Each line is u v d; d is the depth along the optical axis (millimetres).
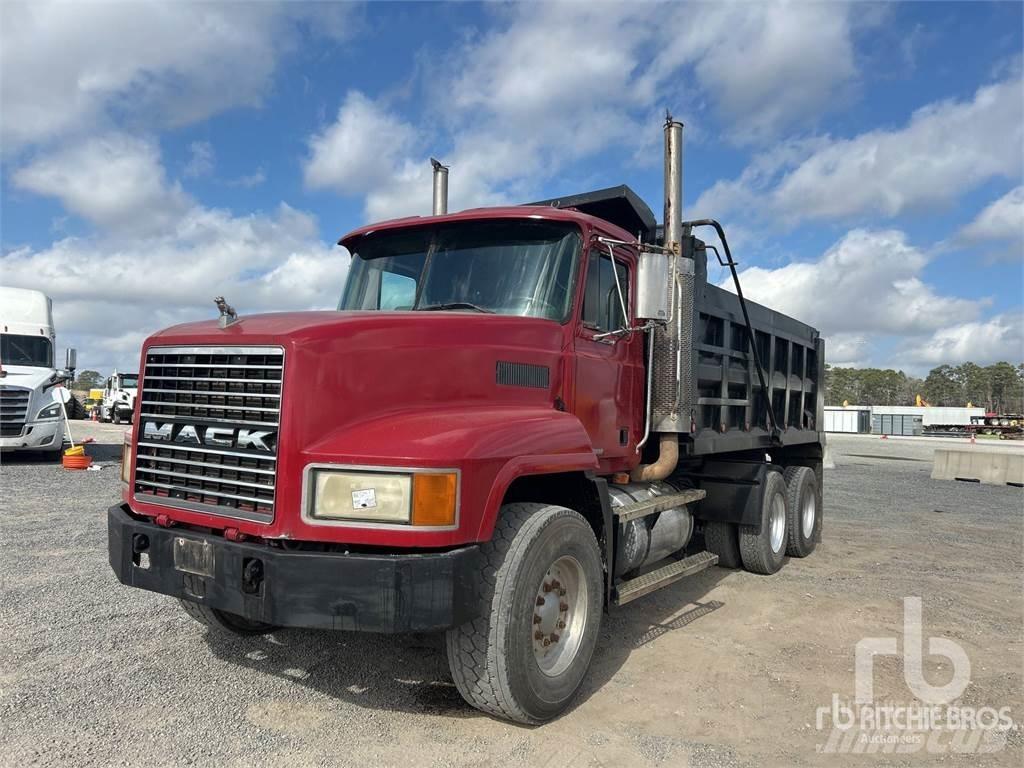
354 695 4086
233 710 3854
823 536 9742
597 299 5059
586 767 3363
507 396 4266
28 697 3939
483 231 5020
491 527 3506
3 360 16219
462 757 3424
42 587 5992
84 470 14148
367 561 3223
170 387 3924
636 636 5309
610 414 5184
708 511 7262
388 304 5148
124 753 3357
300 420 3408
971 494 15305
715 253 6469
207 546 3551
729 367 6953
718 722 3885
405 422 3623
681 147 5734
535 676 3674
